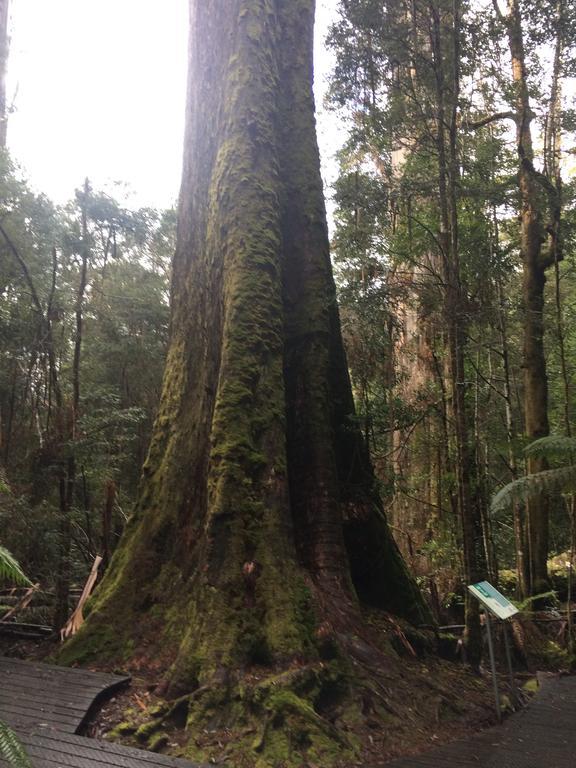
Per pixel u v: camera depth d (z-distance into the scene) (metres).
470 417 10.54
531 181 9.23
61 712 4.15
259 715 4.15
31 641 6.68
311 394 6.51
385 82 7.65
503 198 8.48
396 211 8.35
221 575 4.97
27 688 4.51
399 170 9.14
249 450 5.45
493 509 5.77
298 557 5.74
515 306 8.88
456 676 5.94
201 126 7.35
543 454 6.38
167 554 5.70
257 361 5.84
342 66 7.70
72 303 11.69
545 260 11.12
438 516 11.91
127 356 13.52
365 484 7.15
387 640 5.61
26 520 7.12
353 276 8.82
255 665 4.62
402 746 4.35
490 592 5.48
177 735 4.06
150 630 5.25
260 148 6.75
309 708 4.23
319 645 4.83
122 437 9.47
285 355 6.72
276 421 5.71
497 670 7.49
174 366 6.64
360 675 4.83
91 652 5.20
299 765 3.85
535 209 9.30
